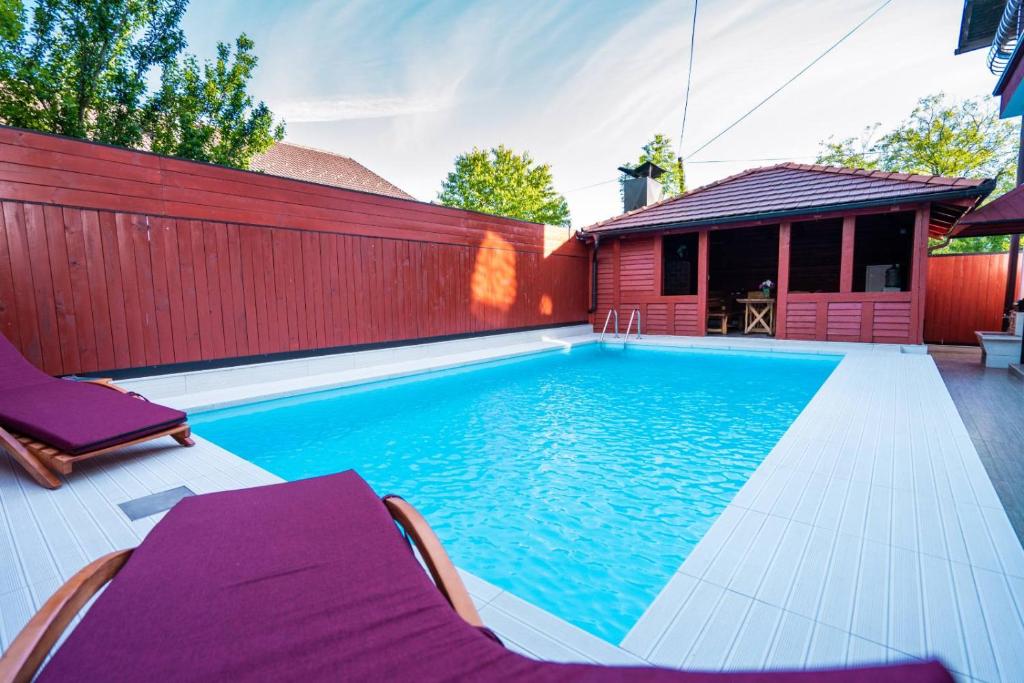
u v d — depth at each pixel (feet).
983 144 82.28
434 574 4.40
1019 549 6.98
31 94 29.89
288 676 3.07
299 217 22.65
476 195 107.04
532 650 5.16
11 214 15.38
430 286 29.07
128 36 32.60
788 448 11.59
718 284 48.49
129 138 33.58
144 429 11.19
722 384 22.26
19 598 6.26
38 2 28.99
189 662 3.16
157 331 18.48
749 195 35.83
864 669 2.43
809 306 31.94
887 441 12.01
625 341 35.17
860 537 7.40
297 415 17.74
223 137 38.91
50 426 10.24
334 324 24.20
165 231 18.60
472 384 22.94
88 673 3.03
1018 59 17.26
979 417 14.24
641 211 40.73
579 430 15.75
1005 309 31.76
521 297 35.78
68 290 16.49
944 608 5.70
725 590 6.13
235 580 4.09
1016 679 4.63
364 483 6.32
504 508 10.28
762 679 2.45
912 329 28.84
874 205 28.63
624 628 6.47
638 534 9.11
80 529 8.16
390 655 3.27
